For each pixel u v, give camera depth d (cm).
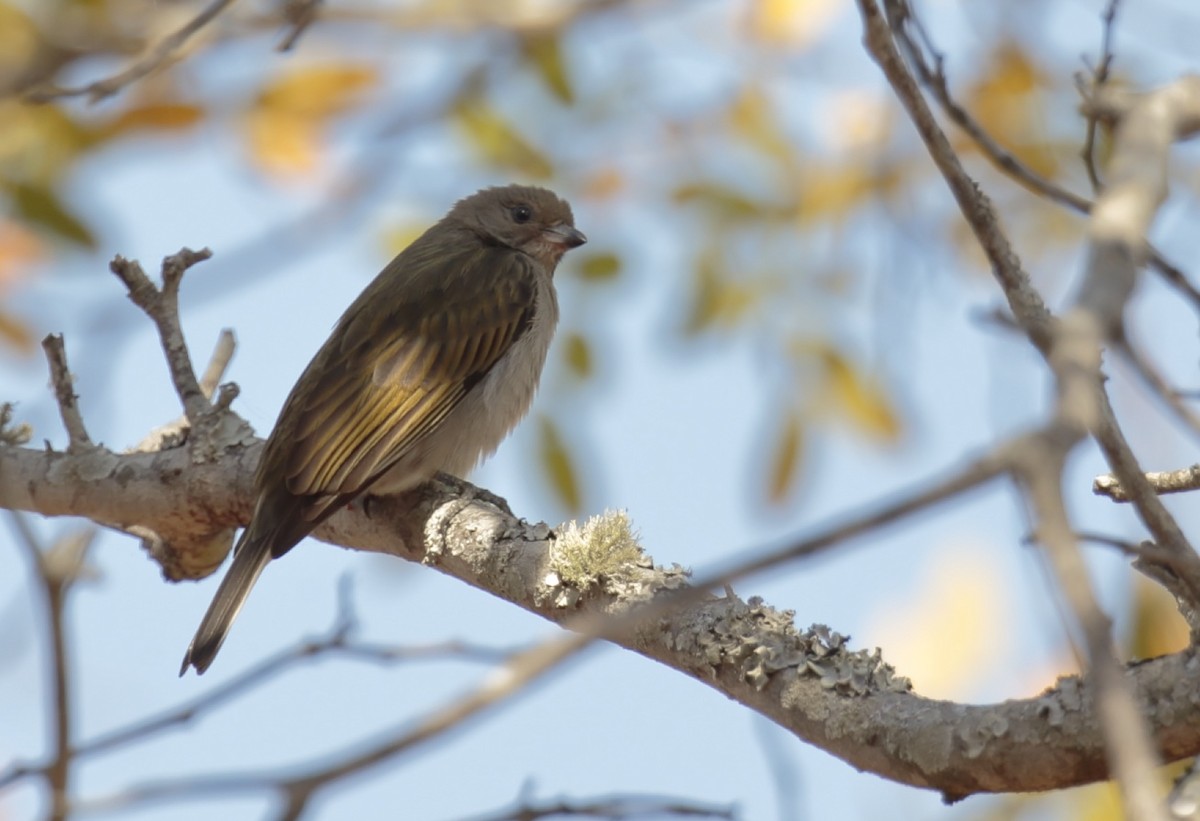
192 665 1000
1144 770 316
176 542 1088
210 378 1140
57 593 546
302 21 909
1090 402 347
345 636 660
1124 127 656
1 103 824
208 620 1018
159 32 888
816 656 711
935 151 614
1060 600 340
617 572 816
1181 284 639
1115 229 495
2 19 855
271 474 1067
